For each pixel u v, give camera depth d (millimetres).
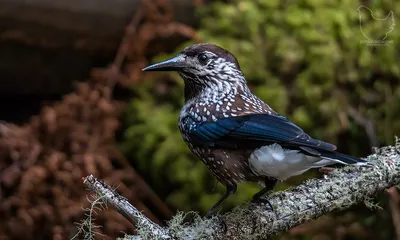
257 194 7188
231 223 6707
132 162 10336
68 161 9586
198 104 7754
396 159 7008
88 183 6391
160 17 10234
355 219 10672
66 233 9281
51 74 10234
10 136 9562
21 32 9602
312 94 10398
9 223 9289
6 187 9531
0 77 9977
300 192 6941
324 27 10555
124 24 10164
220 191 10016
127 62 10344
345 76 10586
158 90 10438
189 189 10070
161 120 10203
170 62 7934
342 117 10484
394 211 10289
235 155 7234
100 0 9906
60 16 9695
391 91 10812
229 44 10391
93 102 9875
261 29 10609
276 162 6812
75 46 10070
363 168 6973
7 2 9305
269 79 10375
